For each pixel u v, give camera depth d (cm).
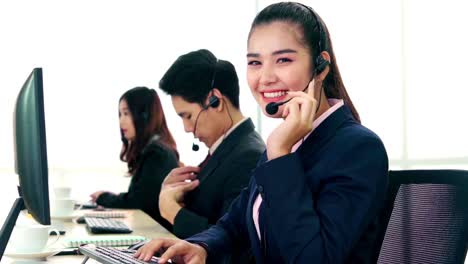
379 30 473
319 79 130
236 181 205
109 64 452
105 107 451
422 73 469
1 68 439
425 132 468
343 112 129
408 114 470
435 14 466
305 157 126
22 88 132
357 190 117
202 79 215
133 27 455
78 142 448
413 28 470
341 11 471
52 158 444
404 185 133
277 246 122
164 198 216
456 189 123
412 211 129
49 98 444
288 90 129
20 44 442
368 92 471
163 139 330
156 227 232
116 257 126
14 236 154
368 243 126
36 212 129
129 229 211
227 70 217
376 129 472
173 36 459
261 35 130
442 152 464
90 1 450
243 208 154
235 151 211
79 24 449
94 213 273
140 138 330
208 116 217
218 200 209
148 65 456
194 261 136
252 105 450
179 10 461
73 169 447
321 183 121
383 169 120
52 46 446
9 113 436
